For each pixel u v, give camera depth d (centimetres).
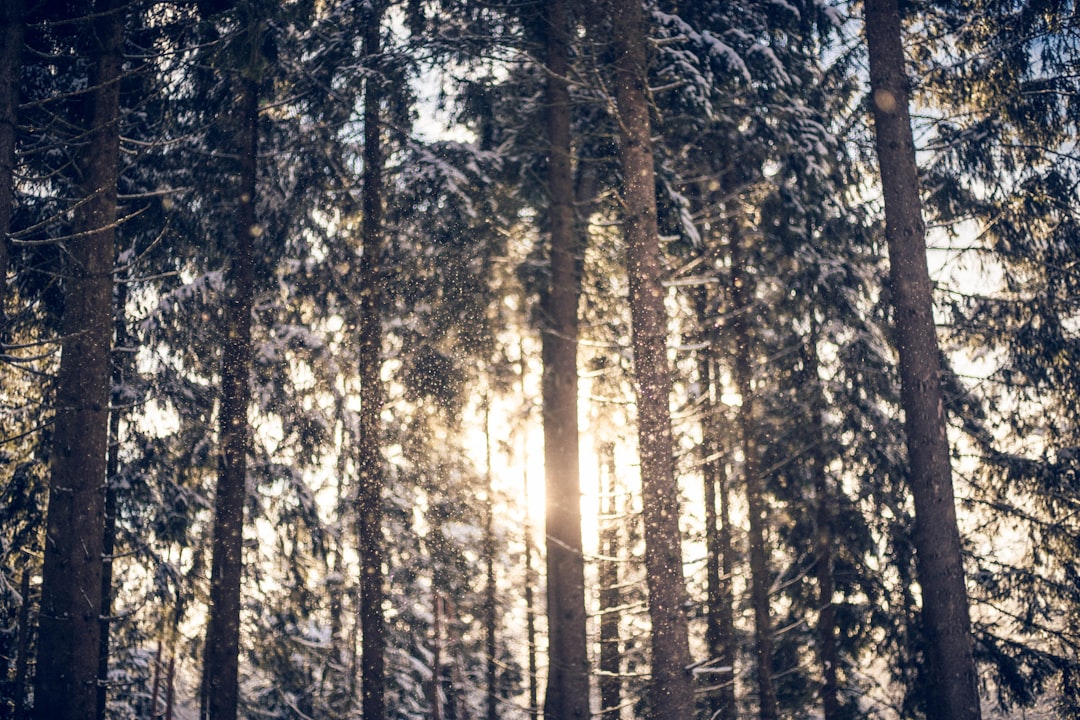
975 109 1460
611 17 1087
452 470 1777
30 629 1407
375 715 1304
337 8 1405
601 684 1464
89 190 1097
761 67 1369
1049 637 1474
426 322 1605
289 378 1712
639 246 1064
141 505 1538
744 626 1630
